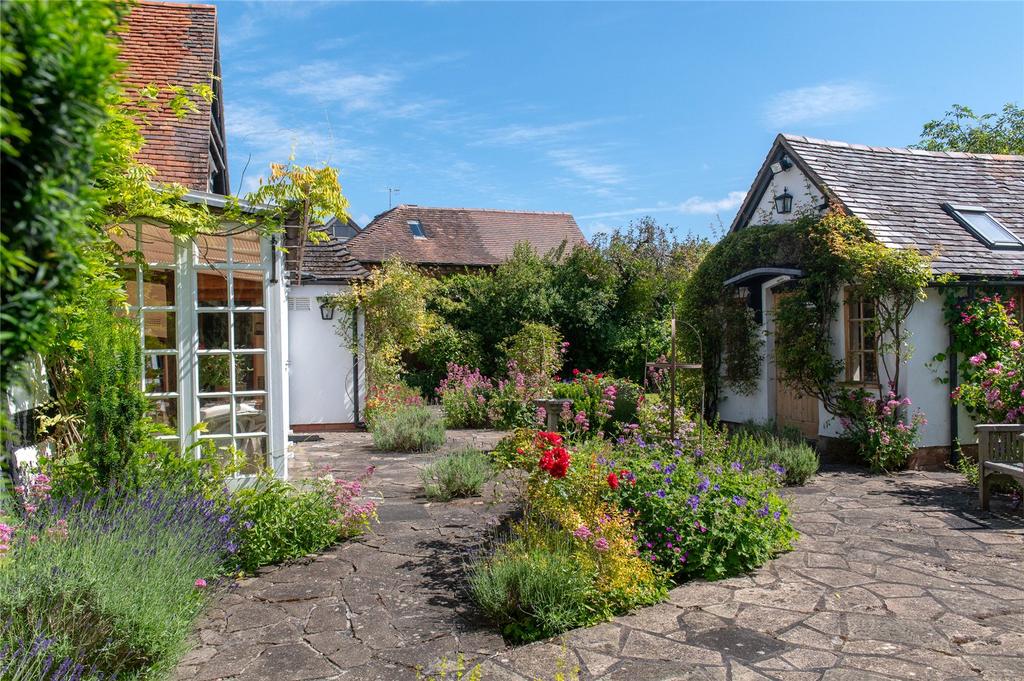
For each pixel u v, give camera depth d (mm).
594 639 4141
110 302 5996
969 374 9945
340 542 5980
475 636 4176
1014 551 5859
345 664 3826
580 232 31891
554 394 13383
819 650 3984
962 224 11141
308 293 14523
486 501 7391
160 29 10266
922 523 6789
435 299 21453
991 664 3807
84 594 3510
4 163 1785
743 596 4828
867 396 10102
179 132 8656
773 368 12180
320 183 6344
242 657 3908
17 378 2098
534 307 21484
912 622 4375
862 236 10422
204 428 6406
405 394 14992
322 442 12477
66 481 5133
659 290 22828
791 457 8719
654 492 5484
